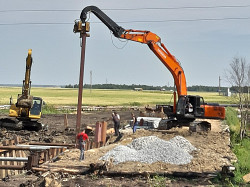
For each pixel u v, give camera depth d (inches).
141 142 767.1
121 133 1124.5
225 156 746.2
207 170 636.1
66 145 860.6
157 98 4338.1
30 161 645.9
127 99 3946.9
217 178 594.6
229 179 585.9
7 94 4362.7
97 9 1031.0
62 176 608.7
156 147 725.9
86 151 795.4
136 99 4003.4
